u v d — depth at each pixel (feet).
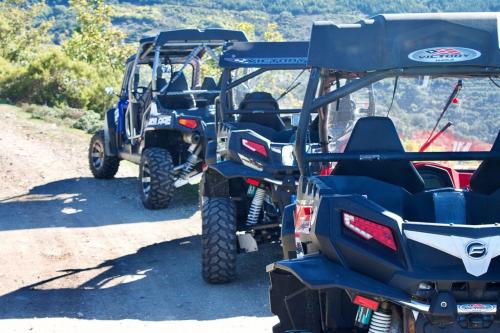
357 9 281.54
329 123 19.75
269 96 35.04
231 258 26.61
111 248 33.01
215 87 46.44
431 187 20.33
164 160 40.96
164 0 515.91
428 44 16.80
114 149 49.03
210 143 32.58
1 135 67.31
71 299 25.89
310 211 16.49
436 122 18.97
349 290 15.03
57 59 107.04
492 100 18.45
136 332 21.65
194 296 25.90
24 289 27.12
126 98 48.37
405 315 14.43
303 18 340.59
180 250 32.48
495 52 16.76
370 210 14.61
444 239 14.29
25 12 223.51
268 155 27.30
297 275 14.78
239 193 29.63
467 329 14.26
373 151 17.71
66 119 79.61
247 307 24.61
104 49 146.51
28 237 34.86
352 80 18.81
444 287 14.19
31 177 50.80
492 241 14.23
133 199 43.93
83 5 148.97
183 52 46.93
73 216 39.52
